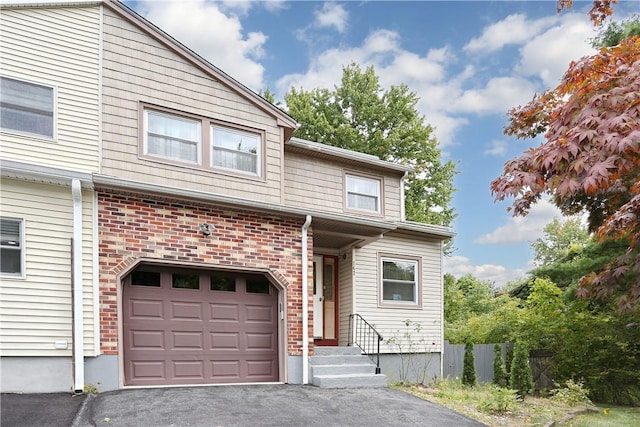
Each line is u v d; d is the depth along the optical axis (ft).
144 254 27.55
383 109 82.79
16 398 22.75
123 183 26.86
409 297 42.34
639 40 20.71
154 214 28.22
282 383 30.60
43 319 24.71
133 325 27.66
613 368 40.91
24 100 27.30
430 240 44.24
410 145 81.97
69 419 20.33
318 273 40.73
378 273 40.96
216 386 27.91
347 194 42.98
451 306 94.53
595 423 28.96
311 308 32.76
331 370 31.83
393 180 45.73
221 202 29.89
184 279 29.60
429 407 26.89
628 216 21.43
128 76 30.78
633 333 40.98
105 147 29.17
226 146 33.83
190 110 32.71
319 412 23.77
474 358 42.80
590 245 46.37
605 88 18.65
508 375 39.88
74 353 24.68
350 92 83.25
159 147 31.32
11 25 27.58
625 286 32.96
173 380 28.25
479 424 24.80
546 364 44.32
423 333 41.88
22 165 24.44
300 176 40.73
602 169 16.37
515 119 25.99
